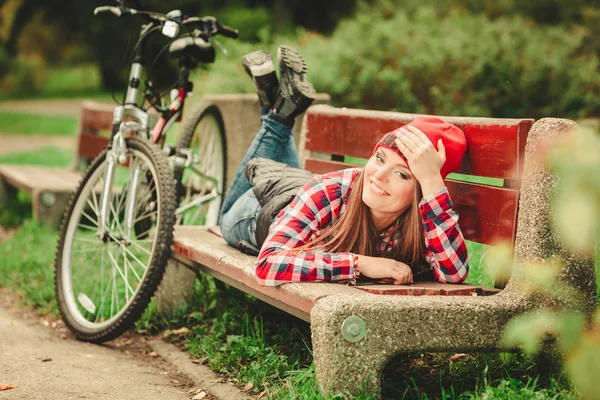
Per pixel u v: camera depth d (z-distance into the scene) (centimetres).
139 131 384
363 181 263
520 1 1389
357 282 260
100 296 397
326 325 221
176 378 306
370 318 223
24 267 505
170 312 384
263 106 350
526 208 243
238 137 539
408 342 227
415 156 252
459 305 232
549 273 175
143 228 395
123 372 308
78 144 740
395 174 256
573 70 881
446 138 261
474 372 264
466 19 965
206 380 294
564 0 1377
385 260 257
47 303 429
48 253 534
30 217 684
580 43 1002
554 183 238
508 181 262
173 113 412
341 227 264
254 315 363
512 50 875
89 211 584
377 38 835
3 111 2339
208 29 414
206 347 327
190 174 482
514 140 254
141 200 377
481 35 891
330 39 876
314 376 257
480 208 268
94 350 345
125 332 368
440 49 830
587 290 242
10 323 390
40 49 4241
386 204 257
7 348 333
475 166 270
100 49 3241
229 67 764
